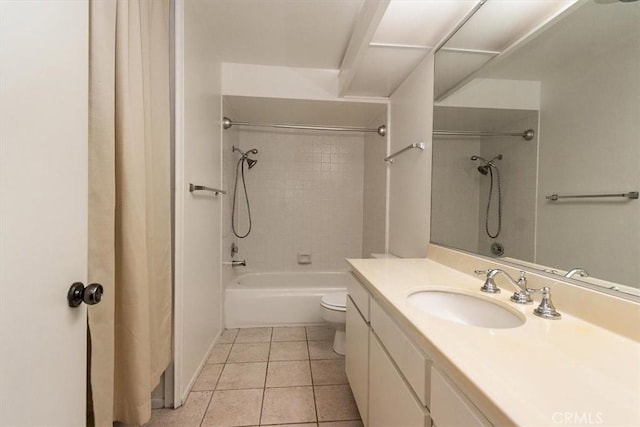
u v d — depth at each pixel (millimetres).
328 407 1504
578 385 484
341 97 2387
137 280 998
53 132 595
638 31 684
